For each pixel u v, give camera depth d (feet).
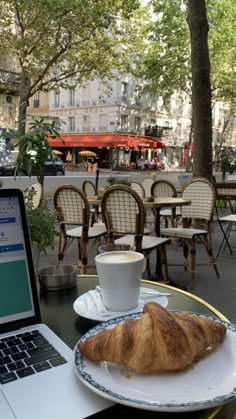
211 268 13.80
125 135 79.46
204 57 16.46
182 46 45.60
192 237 12.00
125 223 10.60
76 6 26.21
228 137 106.73
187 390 2.20
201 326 2.52
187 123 98.68
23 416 2.09
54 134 10.57
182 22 44.11
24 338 3.03
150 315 2.43
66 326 3.33
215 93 58.49
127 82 81.66
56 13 26.43
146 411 2.14
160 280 11.94
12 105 49.75
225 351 2.59
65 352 2.78
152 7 47.67
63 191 11.93
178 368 2.29
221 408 2.25
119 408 2.17
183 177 31.76
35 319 3.31
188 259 13.88
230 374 2.35
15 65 46.96
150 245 10.91
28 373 2.50
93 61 33.17
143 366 2.30
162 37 45.32
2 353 2.78
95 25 29.07
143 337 2.34
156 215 12.48
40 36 29.91
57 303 3.90
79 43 30.71
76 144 77.97
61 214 12.28
